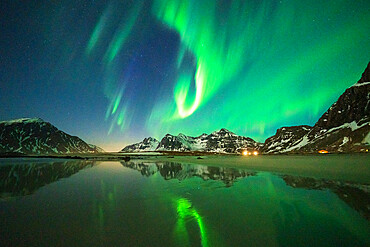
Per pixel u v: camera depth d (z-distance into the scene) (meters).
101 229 5.14
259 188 10.75
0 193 9.84
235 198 8.52
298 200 7.92
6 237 4.65
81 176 17.44
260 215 6.21
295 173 17.23
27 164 36.09
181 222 5.65
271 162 32.22
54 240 4.49
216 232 4.93
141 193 9.74
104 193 9.79
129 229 5.14
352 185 10.98
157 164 36.91
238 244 4.29
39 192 10.12
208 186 11.67
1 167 28.14
